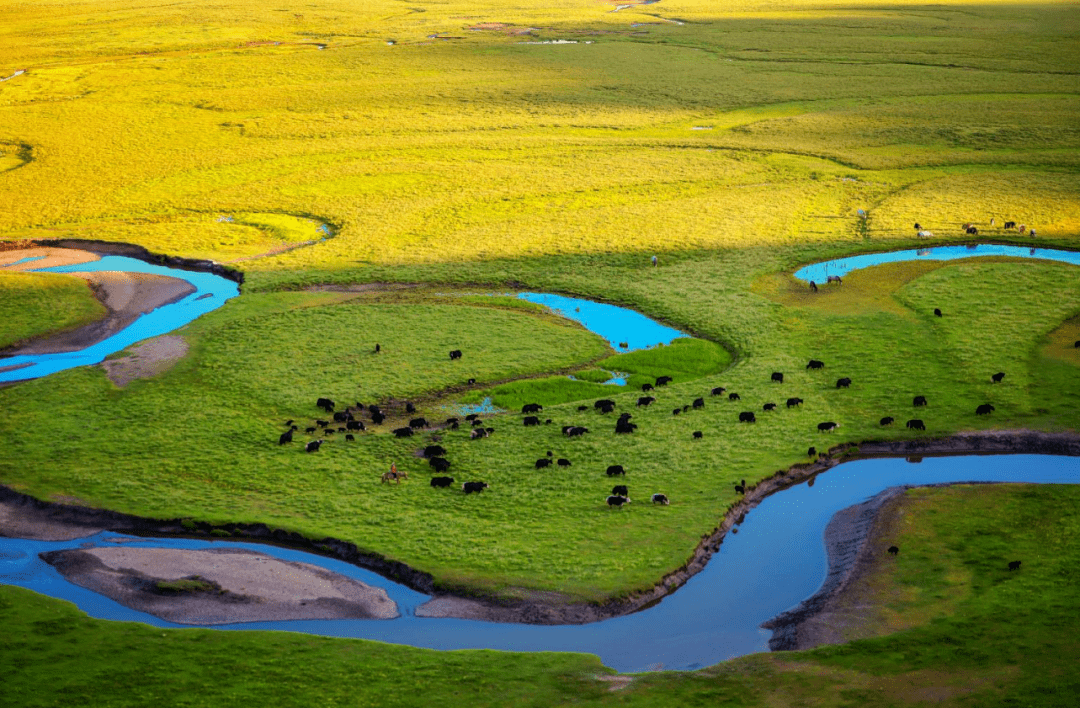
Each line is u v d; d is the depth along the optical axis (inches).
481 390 1866.4
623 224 2955.2
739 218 2979.8
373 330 2169.0
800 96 4554.6
